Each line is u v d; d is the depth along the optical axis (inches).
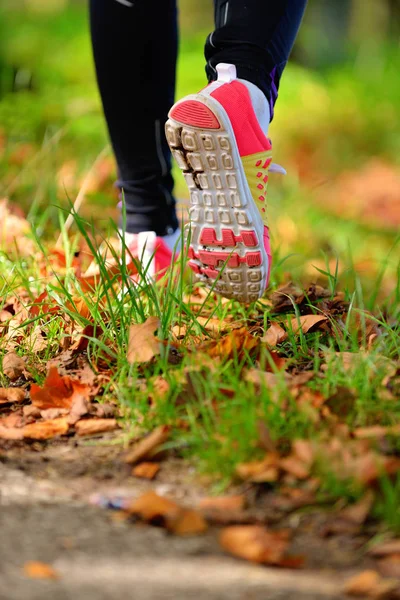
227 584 64.6
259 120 107.8
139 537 71.4
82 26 475.2
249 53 106.6
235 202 108.3
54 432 91.6
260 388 91.8
